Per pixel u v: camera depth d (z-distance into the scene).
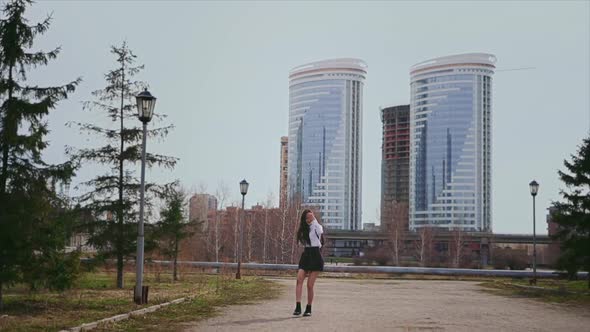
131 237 22.55
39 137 13.72
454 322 12.98
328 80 188.75
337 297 20.33
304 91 192.50
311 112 190.12
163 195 23.48
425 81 180.38
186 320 12.52
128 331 10.77
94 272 21.78
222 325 11.73
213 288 22.77
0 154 13.70
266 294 20.92
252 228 84.12
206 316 13.28
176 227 29.12
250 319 12.79
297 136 193.62
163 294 19.09
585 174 26.11
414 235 112.62
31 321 11.56
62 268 14.82
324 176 186.12
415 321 12.98
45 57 14.03
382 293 23.31
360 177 190.12
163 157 22.88
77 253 15.55
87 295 18.19
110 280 27.25
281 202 90.19
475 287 29.45
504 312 15.73
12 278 13.27
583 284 32.19
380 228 134.12
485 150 176.38
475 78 176.38
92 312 13.19
